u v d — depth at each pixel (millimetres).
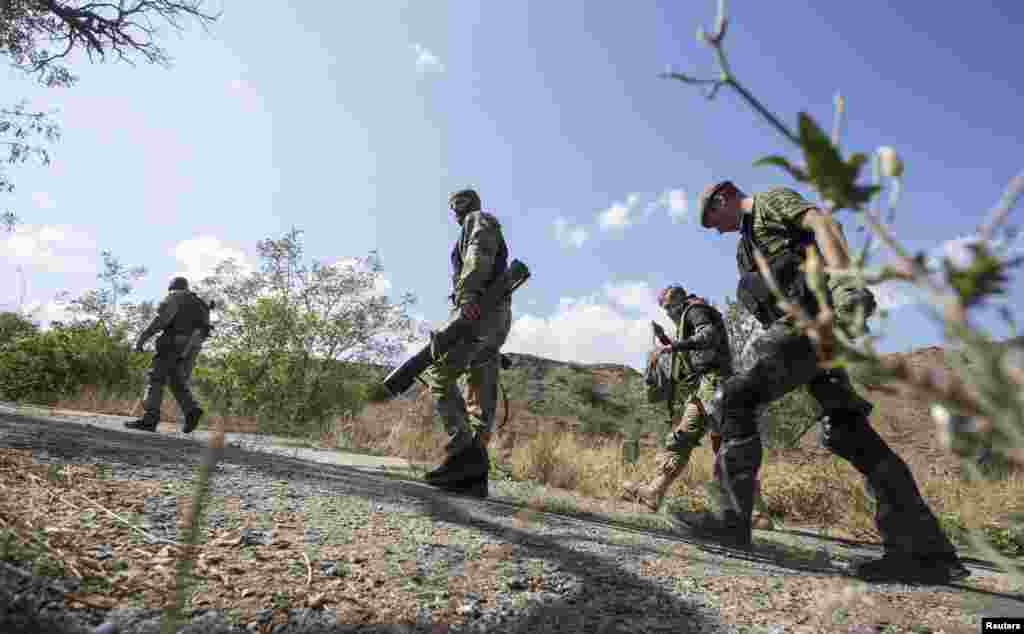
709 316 3971
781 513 4754
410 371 3434
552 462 5191
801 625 1501
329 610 1308
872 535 3988
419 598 1448
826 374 2303
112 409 9672
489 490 4047
